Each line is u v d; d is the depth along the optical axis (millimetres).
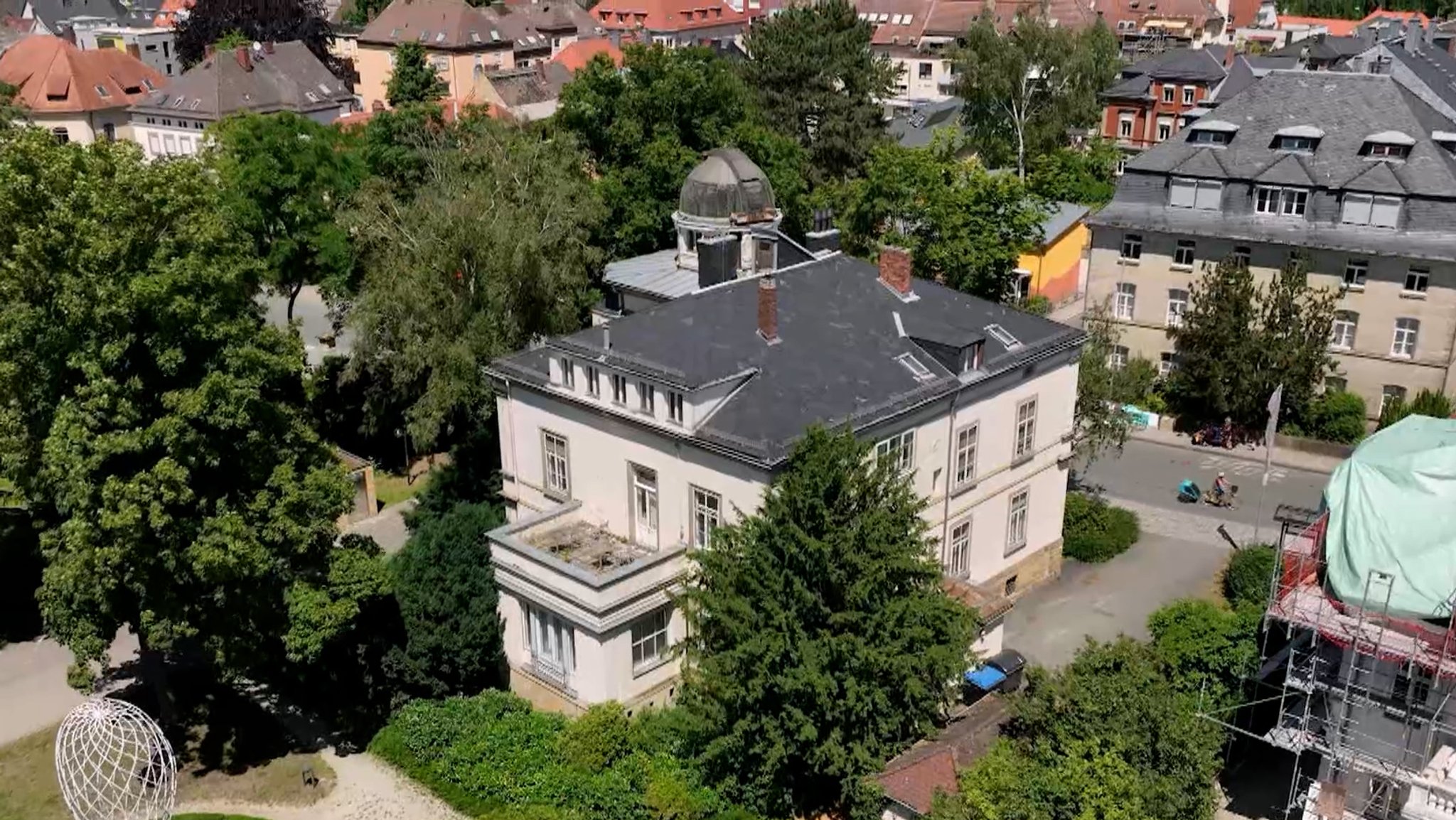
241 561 36250
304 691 43375
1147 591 48875
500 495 49656
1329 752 31594
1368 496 33375
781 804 34750
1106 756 28625
